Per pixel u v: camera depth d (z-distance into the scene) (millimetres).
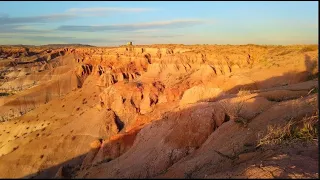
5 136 87250
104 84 98625
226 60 80000
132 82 77938
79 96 96375
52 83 125375
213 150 22078
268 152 18469
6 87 152875
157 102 70000
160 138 29234
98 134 64625
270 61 63250
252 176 14953
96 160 40375
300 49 62406
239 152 19797
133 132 40906
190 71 83812
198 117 27641
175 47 111375
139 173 23125
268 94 33281
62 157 59406
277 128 20828
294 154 17703
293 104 24828
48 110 91938
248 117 25562
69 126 68750
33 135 73312
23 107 115875
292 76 53406
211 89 44000
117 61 117000
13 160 59531
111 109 71875
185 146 26344
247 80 56156
